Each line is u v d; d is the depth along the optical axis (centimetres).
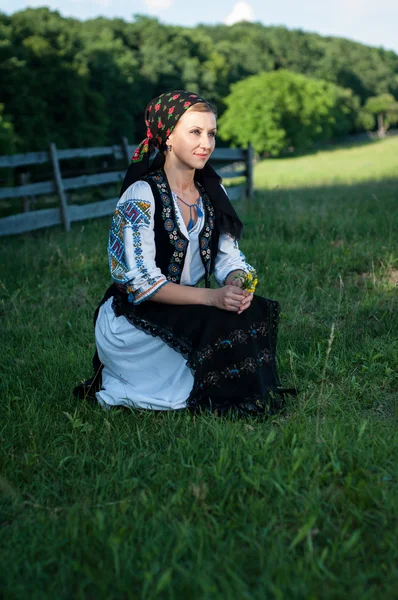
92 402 306
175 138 274
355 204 928
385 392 315
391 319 407
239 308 276
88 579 179
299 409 286
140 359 289
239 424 268
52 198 1916
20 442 269
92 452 262
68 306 498
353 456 238
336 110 9138
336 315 417
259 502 211
